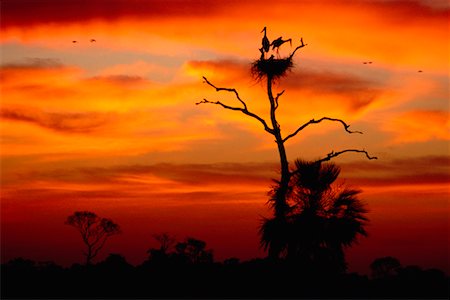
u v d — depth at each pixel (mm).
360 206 44469
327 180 44344
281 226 43844
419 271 49062
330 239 43688
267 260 45250
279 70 43812
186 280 47812
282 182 44656
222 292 44531
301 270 44094
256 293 43969
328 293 43344
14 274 49438
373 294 43719
